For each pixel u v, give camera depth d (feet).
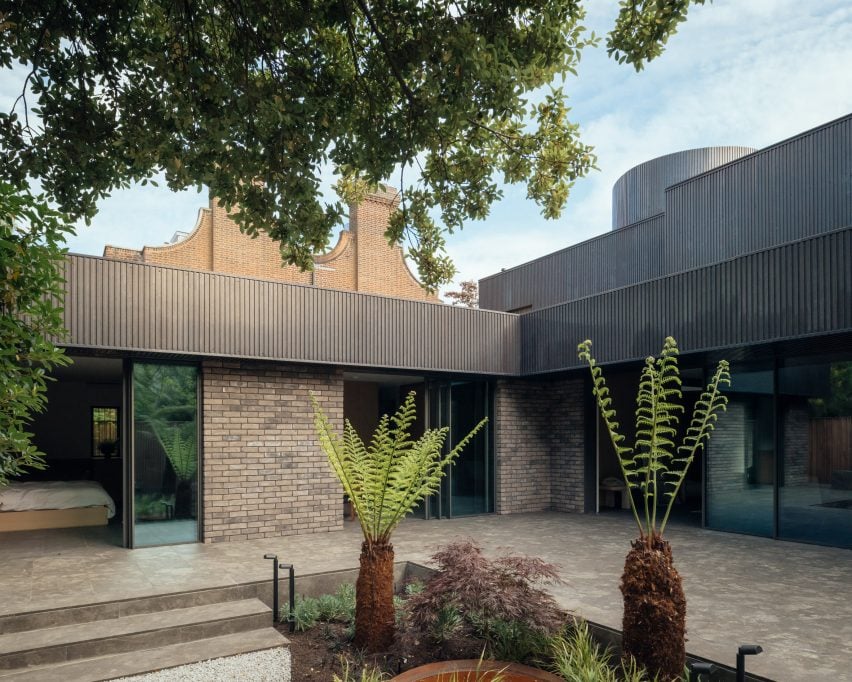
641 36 16.61
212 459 28.96
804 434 29.63
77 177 17.88
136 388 27.86
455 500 37.68
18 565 23.39
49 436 50.85
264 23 16.69
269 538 29.81
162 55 15.53
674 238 45.01
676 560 25.21
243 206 17.65
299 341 29.78
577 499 39.47
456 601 14.65
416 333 34.04
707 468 33.94
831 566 24.12
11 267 8.93
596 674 12.81
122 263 25.34
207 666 15.06
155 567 22.97
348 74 18.35
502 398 39.58
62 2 15.72
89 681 13.83
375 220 77.00
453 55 14.93
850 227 22.15
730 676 13.28
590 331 33.50
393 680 12.46
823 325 22.82
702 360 32.14
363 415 48.91
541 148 20.56
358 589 16.48
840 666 13.51
